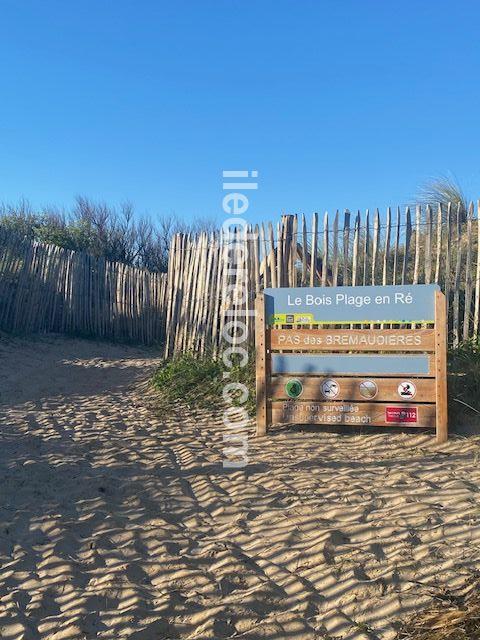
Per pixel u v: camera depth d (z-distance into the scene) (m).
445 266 8.27
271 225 8.99
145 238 28.33
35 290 15.10
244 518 4.64
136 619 3.31
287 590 3.57
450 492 4.77
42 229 25.66
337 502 4.76
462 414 6.59
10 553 4.16
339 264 8.73
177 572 3.84
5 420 7.82
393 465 5.59
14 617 3.36
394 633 3.06
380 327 6.86
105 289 16.67
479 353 7.25
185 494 5.20
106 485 5.37
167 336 10.35
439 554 3.78
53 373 11.50
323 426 6.95
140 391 9.68
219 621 3.26
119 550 4.19
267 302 6.82
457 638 2.88
